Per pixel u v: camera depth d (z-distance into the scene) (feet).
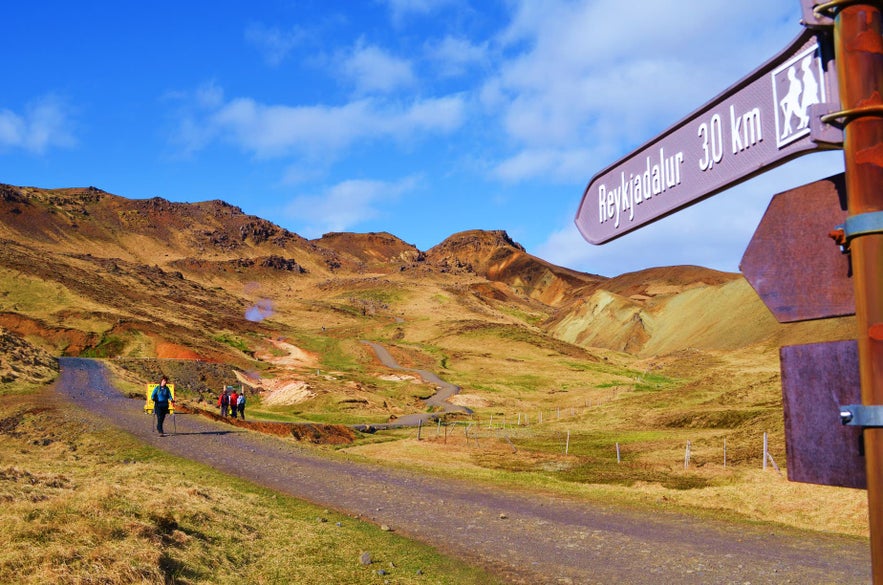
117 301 453.99
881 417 5.76
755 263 7.40
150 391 98.73
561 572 35.47
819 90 6.37
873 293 5.89
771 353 361.71
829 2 6.15
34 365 165.58
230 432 92.22
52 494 34.65
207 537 33.55
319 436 133.08
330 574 31.71
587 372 424.05
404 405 260.01
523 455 106.83
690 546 42.22
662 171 8.54
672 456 106.63
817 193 6.77
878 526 5.83
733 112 7.41
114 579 23.65
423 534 43.37
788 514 53.52
